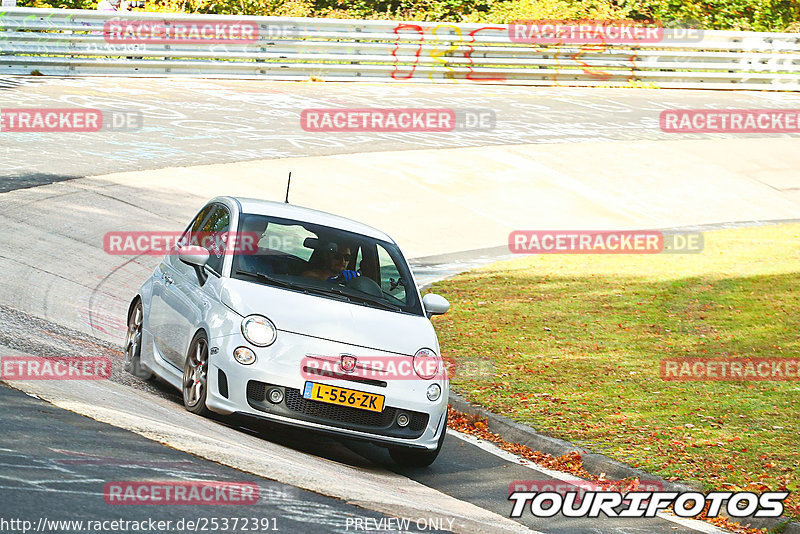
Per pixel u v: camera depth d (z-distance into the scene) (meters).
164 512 16.97
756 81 116.69
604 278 54.53
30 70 91.31
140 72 95.50
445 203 69.12
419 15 140.25
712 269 56.41
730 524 24.83
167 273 30.08
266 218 28.77
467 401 34.09
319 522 18.28
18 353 27.84
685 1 138.50
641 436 30.86
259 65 99.88
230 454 21.84
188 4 124.50
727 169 83.69
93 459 19.14
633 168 81.44
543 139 86.75
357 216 63.66
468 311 47.28
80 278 42.22
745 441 30.42
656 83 114.75
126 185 59.88
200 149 71.62
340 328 25.61
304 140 78.50
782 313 46.75
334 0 143.75
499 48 108.50
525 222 68.19
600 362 39.53
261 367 24.50
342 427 24.78
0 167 58.97
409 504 21.53
